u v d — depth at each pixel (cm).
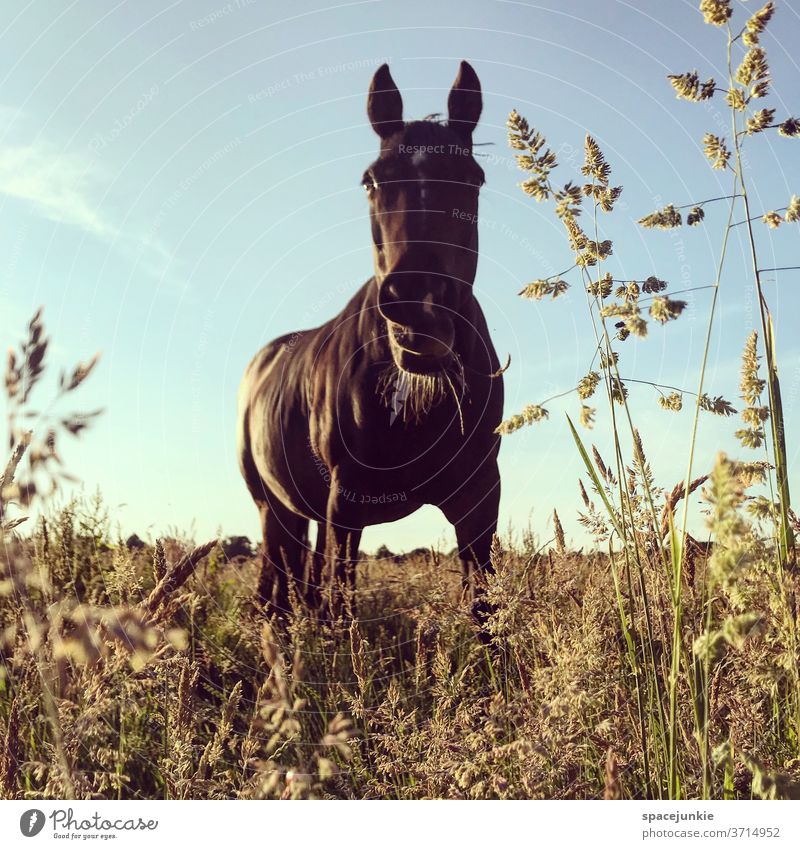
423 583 328
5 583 111
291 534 585
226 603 432
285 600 534
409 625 344
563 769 156
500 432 160
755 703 166
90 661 123
